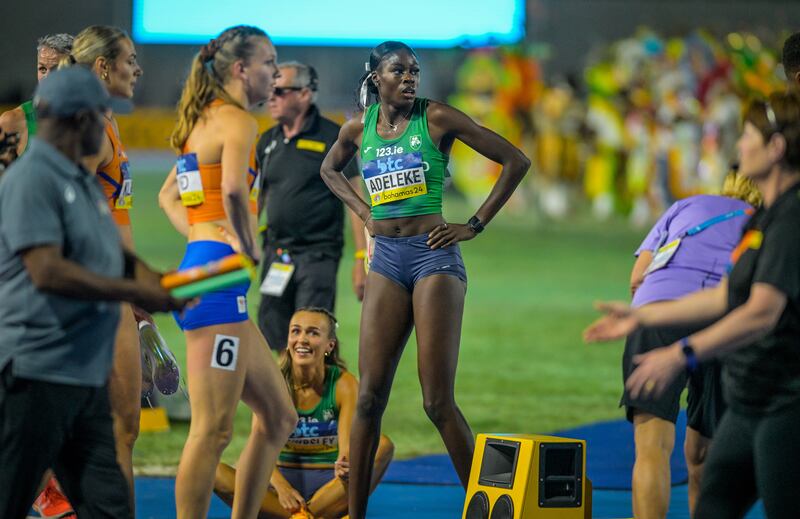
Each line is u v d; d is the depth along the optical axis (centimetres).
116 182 2072
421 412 3431
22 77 10700
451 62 10112
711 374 2070
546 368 4075
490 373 3972
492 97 8644
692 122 8612
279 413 2062
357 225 2884
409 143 2066
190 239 1984
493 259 6775
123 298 1516
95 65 2020
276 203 2906
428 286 2056
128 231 2117
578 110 8662
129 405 2033
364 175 2102
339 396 2377
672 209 2194
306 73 2900
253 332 2033
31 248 1480
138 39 10288
